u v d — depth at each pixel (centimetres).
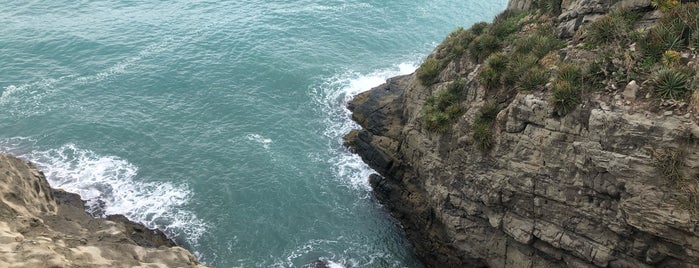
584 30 2961
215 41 6009
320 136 4622
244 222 3725
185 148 4400
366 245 3650
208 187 3997
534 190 2872
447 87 3588
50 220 2688
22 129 4525
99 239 2652
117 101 4959
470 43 3706
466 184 3262
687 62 2439
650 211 2397
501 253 3198
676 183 2298
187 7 6906
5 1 6838
